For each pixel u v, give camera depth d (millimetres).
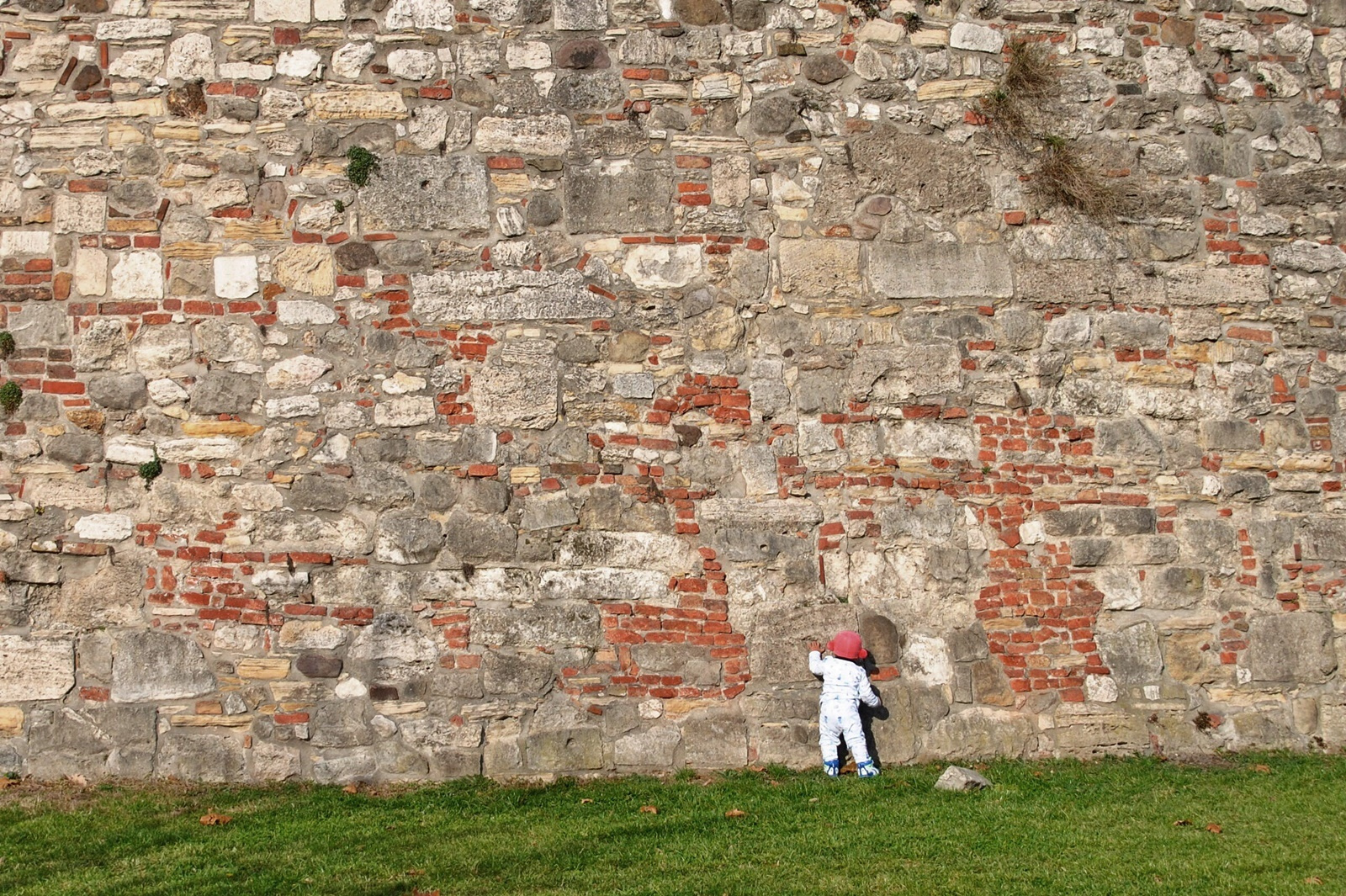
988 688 6570
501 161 6684
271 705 6270
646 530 6523
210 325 6473
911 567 6625
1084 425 6836
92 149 6527
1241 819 5398
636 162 6742
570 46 6781
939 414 6758
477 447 6508
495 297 6605
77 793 5973
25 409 6363
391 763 6262
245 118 6594
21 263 6441
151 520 6344
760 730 6430
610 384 6602
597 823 5453
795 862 4863
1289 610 6824
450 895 4582
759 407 6660
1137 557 6762
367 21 6699
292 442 6438
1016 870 4730
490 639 6387
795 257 6770
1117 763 6441
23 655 6219
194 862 4965
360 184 6605
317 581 6363
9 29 6566
